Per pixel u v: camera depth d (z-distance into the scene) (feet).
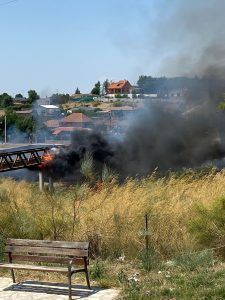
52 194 44.29
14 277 26.04
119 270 27.35
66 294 23.85
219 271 25.03
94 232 31.22
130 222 31.73
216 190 40.40
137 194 37.78
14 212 36.09
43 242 25.07
